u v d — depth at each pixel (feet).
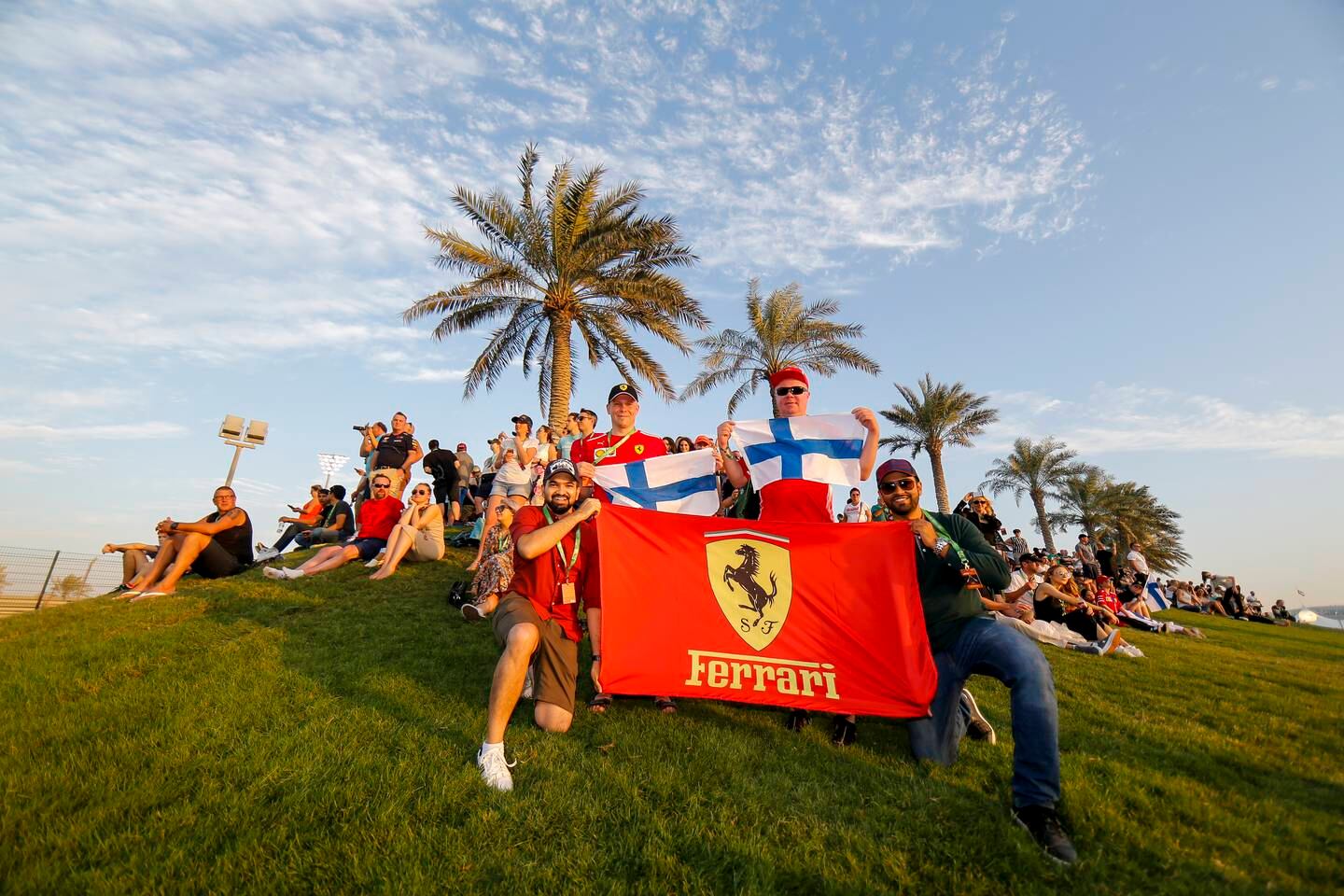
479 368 61.93
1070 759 11.81
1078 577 39.19
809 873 8.39
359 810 9.48
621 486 17.58
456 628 20.39
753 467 17.12
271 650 17.46
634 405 19.52
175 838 8.65
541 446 33.60
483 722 13.05
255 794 9.82
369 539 29.07
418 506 27.96
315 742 11.64
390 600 23.57
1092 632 25.07
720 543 14.30
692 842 9.00
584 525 14.82
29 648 17.08
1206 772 11.66
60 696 13.76
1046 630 25.26
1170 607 66.95
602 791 10.41
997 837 9.05
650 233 57.98
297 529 41.60
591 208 58.59
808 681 12.88
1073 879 8.29
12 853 8.18
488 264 58.13
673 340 64.23
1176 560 143.33
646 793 10.44
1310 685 20.61
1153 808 10.08
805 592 13.67
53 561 45.85
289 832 8.96
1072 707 15.67
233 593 23.79
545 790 10.35
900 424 105.70
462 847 8.67
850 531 13.98
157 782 10.05
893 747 12.97
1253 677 21.58
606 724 13.30
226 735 11.90
